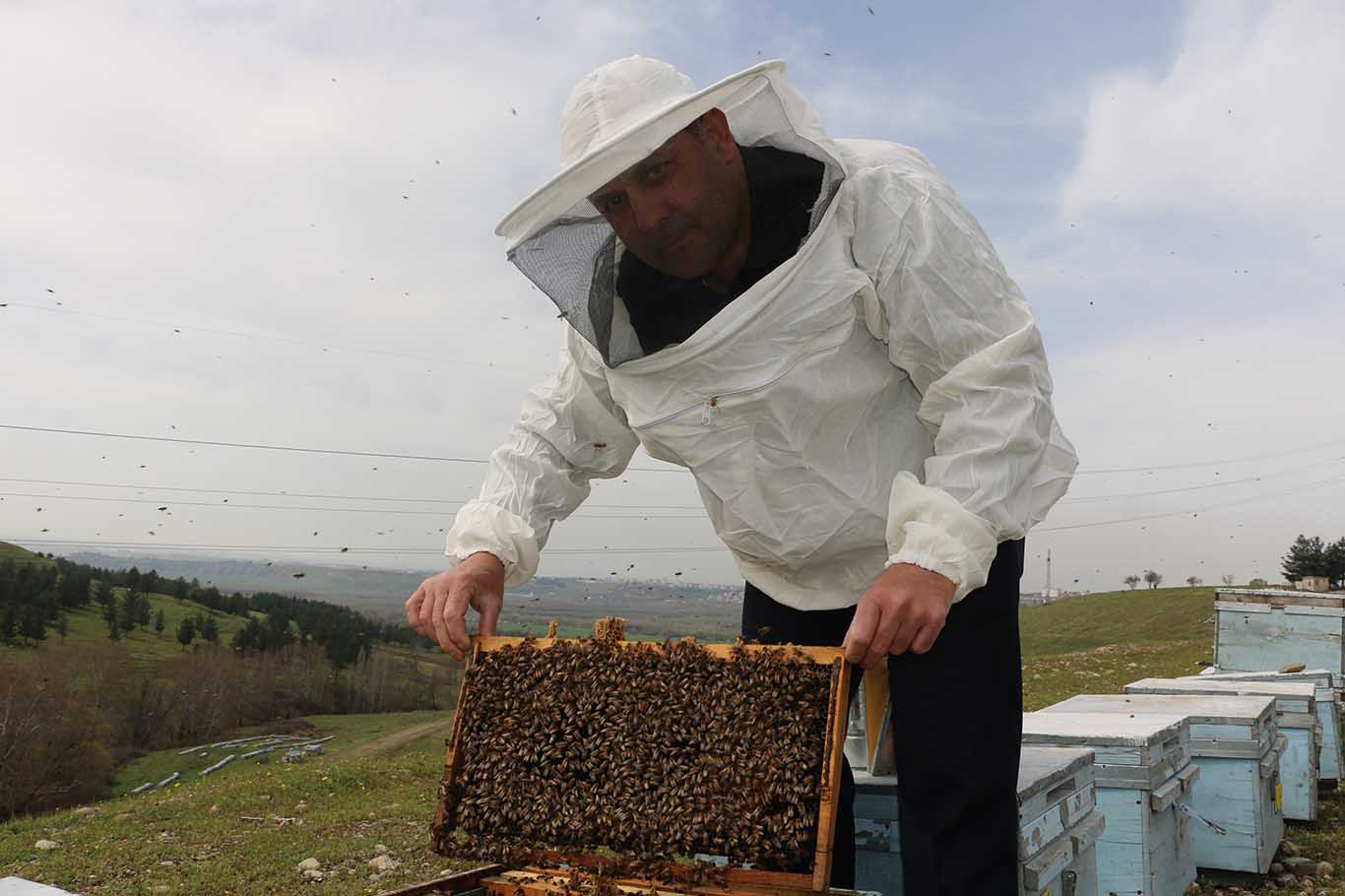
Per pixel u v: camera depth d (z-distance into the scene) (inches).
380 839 242.7
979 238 90.9
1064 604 1860.2
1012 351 85.4
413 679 2364.7
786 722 74.9
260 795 300.5
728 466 90.8
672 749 78.1
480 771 84.7
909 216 87.0
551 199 82.6
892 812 115.0
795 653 76.4
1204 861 195.6
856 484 92.5
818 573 100.2
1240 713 195.5
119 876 212.4
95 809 291.9
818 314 84.7
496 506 104.8
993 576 91.2
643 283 88.7
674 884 75.6
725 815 73.9
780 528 94.1
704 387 87.7
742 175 83.2
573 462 115.3
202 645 2514.8
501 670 87.5
